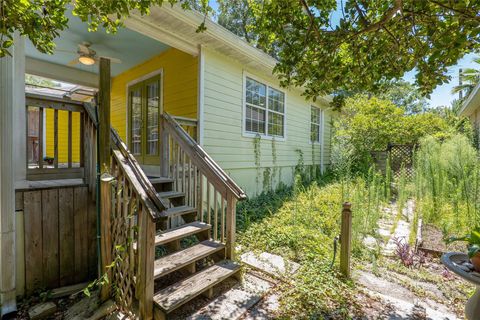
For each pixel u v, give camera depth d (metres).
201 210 3.38
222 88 5.20
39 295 2.43
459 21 1.96
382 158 8.66
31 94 2.41
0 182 2.19
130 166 2.29
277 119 7.24
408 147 8.34
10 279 2.23
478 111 9.12
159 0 2.17
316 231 3.99
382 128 9.80
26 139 2.41
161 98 5.38
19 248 2.36
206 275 2.52
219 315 2.17
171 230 2.94
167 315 2.13
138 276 2.10
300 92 8.27
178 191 3.77
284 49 2.65
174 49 5.07
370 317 2.16
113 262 2.12
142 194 2.03
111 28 2.49
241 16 10.91
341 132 9.77
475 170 4.16
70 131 2.69
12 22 1.71
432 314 2.20
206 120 4.84
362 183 5.69
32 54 5.19
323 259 3.12
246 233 3.99
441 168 4.85
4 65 2.18
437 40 2.07
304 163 8.79
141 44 4.85
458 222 3.77
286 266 2.96
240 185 5.83
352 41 2.56
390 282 2.75
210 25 4.17
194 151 3.53
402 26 2.33
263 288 2.61
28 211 2.40
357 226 3.59
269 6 2.51
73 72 6.16
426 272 2.92
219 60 5.11
